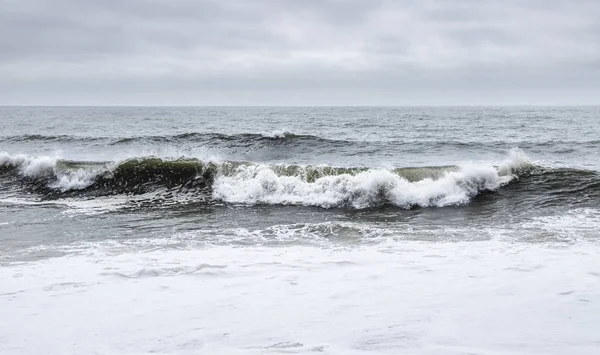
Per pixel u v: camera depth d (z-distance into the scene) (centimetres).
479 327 354
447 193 1037
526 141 2128
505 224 835
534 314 381
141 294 471
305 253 654
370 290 471
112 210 1002
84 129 3244
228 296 461
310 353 312
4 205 1059
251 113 6819
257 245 712
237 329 369
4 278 537
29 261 622
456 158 1636
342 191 1060
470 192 1066
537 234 752
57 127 3478
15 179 1281
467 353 304
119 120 4584
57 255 654
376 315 393
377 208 1002
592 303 407
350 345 325
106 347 340
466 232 782
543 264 561
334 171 1145
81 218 922
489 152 1761
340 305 425
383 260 603
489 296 438
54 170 1268
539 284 473
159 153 1714
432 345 320
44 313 418
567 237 727
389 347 319
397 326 362
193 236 775
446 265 570
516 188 1081
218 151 1756
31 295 473
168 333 364
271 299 448
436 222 867
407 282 498
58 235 783
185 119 4762
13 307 436
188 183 1197
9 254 661
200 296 462
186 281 518
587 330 343
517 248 661
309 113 6719
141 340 351
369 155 1692
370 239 743
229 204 1058
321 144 1858
